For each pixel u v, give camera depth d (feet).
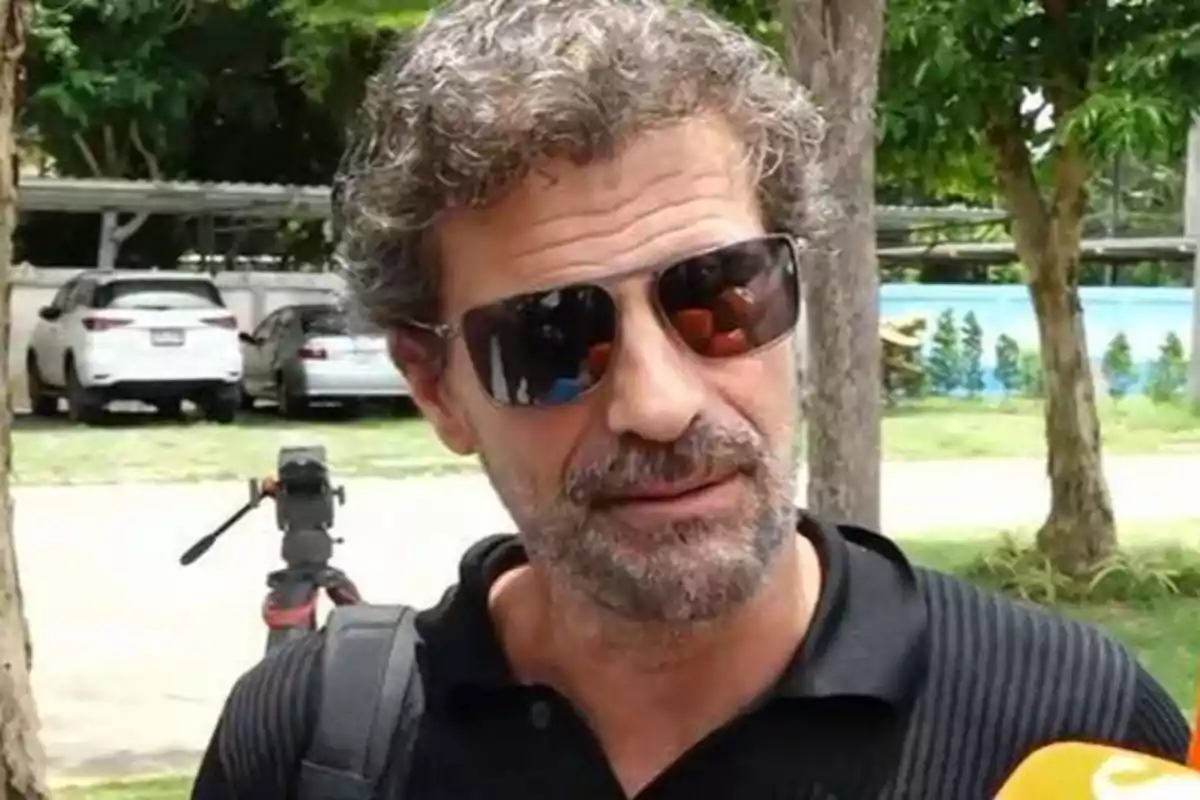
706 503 5.65
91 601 34.76
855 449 19.57
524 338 5.65
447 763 6.16
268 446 61.41
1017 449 63.36
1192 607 34.09
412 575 37.52
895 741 5.90
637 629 5.79
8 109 12.46
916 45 32.04
